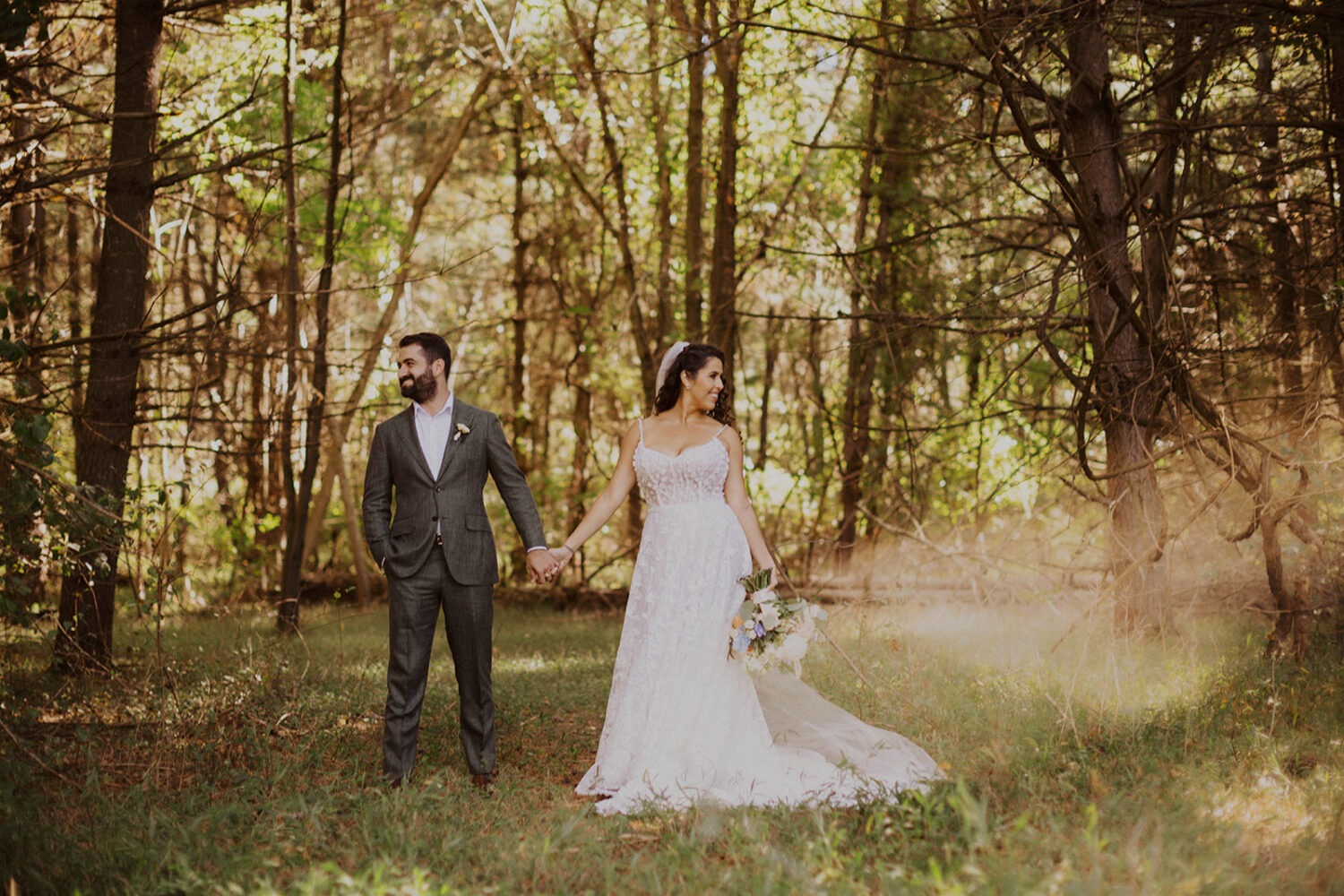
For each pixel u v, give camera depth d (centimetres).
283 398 1143
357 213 1389
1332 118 820
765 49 1194
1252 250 934
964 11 808
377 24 1285
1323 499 737
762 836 400
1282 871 343
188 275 1283
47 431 551
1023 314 850
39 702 669
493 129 1617
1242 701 564
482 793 496
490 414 532
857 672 672
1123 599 805
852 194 1435
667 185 1434
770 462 1938
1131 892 312
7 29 527
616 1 1155
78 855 384
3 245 911
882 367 1303
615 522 1919
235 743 553
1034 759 469
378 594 1619
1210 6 758
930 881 332
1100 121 862
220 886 352
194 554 1623
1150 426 778
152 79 844
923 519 1219
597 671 855
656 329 1588
